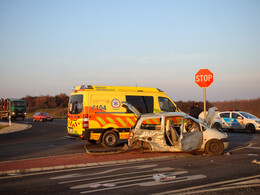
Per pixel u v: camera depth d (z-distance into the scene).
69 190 6.17
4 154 11.68
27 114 71.44
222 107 38.03
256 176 6.95
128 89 13.43
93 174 7.62
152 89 14.03
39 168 8.42
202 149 10.23
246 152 10.82
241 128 20.72
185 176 7.12
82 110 12.57
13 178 7.37
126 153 10.98
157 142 9.97
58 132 23.25
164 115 10.12
